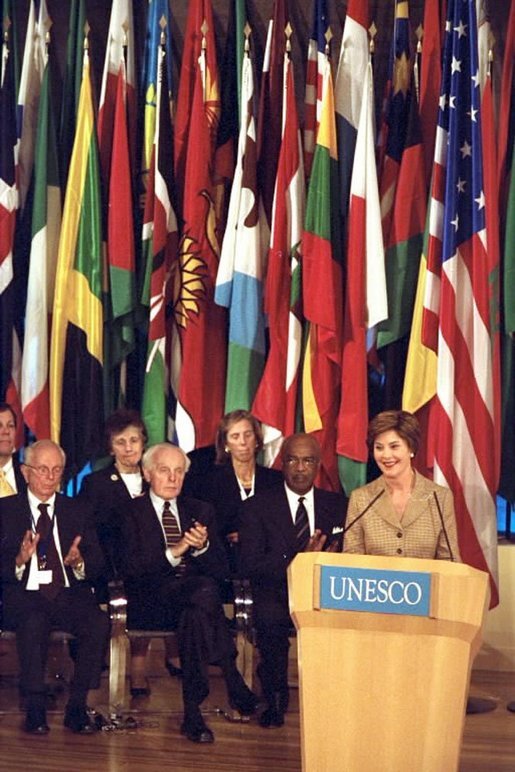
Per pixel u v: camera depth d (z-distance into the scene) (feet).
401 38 29.76
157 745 23.44
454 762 18.13
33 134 30.60
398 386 30.22
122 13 30.73
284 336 29.27
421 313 28.76
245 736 24.13
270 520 26.00
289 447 26.09
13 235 29.66
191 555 26.17
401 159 29.50
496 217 28.78
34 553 25.18
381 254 28.68
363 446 28.68
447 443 28.12
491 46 29.53
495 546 28.35
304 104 30.99
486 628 29.99
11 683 28.12
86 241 29.63
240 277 29.19
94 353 29.58
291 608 18.62
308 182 30.07
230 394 29.37
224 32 31.71
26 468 25.70
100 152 30.27
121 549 26.02
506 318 28.96
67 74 30.81
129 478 27.99
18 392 30.07
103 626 24.66
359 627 18.42
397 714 18.30
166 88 29.66
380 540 23.16
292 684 28.86
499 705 26.96
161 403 29.48
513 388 29.91
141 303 30.19
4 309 29.30
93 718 24.70
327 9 30.12
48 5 32.04
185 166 30.32
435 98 29.76
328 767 18.37
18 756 22.54
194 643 24.13
